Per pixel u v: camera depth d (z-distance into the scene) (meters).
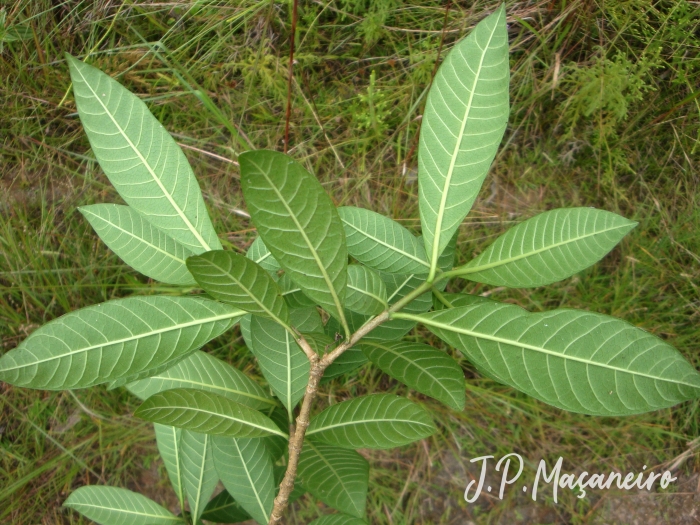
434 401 2.90
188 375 1.70
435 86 1.23
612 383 1.10
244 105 2.90
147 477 2.96
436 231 1.23
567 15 2.73
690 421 2.87
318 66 2.93
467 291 2.88
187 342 1.23
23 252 2.83
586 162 2.93
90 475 2.94
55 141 2.90
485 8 2.82
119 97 1.26
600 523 2.89
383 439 1.31
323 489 1.49
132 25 2.88
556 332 1.11
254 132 2.94
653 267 2.85
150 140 1.27
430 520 2.91
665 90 2.81
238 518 1.96
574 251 1.22
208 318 1.25
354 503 1.48
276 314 1.16
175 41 2.88
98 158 1.26
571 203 2.95
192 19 2.85
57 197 2.89
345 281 1.09
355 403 1.37
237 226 2.91
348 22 2.86
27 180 2.88
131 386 1.69
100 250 2.88
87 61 2.86
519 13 2.81
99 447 2.90
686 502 2.89
